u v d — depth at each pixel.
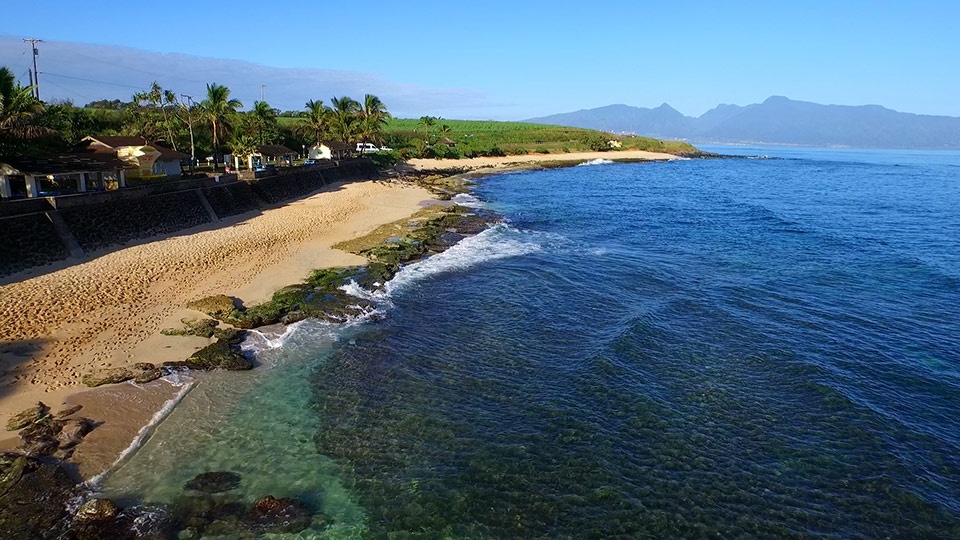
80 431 15.20
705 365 20.56
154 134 57.00
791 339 22.91
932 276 31.97
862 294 28.78
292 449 15.45
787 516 13.16
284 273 30.88
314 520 12.83
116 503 12.91
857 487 14.14
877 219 54.06
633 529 12.74
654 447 15.70
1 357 18.53
